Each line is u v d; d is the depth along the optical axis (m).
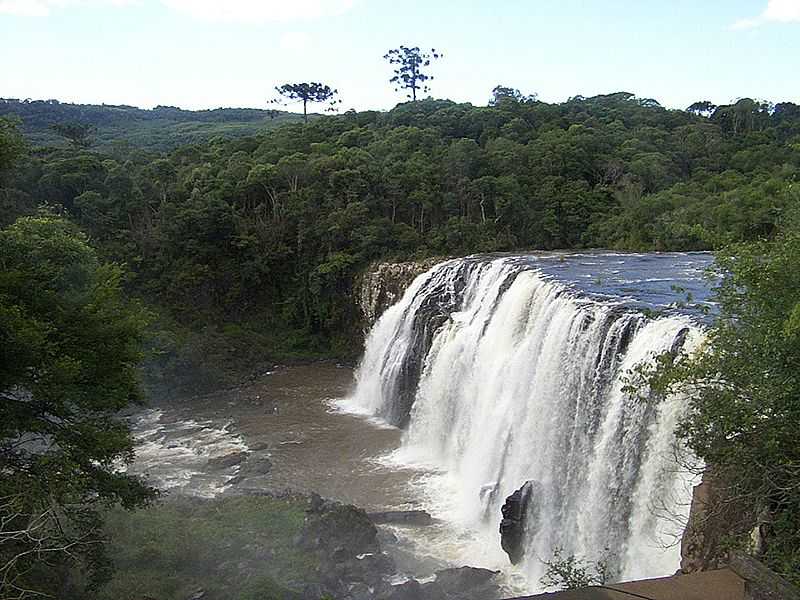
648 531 22.55
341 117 100.19
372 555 25.70
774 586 11.29
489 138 80.94
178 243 63.34
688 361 15.94
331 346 62.28
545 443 29.95
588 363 28.25
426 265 53.62
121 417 45.03
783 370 13.85
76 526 20.17
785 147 73.25
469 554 27.73
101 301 19.75
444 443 38.97
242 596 20.88
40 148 74.38
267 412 47.03
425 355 43.66
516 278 39.75
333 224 61.62
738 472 14.59
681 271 41.97
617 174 70.31
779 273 14.39
